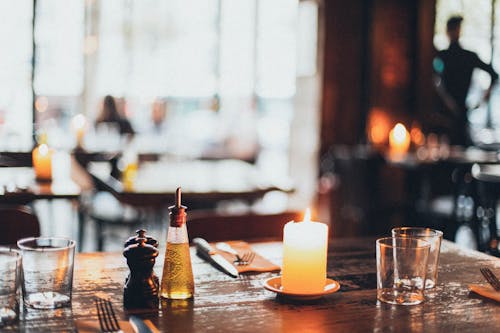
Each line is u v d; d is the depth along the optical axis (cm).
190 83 858
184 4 848
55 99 850
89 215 454
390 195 579
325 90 636
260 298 134
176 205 133
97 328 111
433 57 643
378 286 136
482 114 691
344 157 586
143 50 870
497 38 705
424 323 121
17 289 115
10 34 673
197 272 154
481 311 129
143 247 125
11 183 336
